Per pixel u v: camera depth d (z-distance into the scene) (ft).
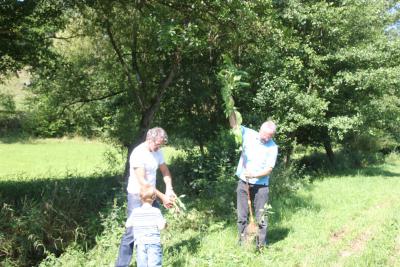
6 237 27.84
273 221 31.94
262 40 51.06
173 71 49.52
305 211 35.40
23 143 133.90
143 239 20.06
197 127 58.59
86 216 32.83
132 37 51.57
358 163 79.87
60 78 54.49
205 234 28.73
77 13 50.90
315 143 73.67
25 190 44.27
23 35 46.85
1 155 103.60
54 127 142.72
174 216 30.40
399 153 102.89
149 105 54.85
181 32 39.52
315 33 60.75
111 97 58.95
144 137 49.47
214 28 44.24
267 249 25.61
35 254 29.17
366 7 61.26
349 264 23.11
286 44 55.36
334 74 62.44
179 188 42.88
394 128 90.89
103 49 55.26
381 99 65.87
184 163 50.80
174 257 24.06
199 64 55.26
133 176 22.26
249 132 26.08
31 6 42.39
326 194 44.37
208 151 50.67
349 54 58.95
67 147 125.80
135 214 20.34
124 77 55.31
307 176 51.62
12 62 49.98
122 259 22.13
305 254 24.90
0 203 31.89
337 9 58.80
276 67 57.16
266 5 42.91
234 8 39.88
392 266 23.26
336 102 63.62
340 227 31.07
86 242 28.73
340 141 78.95
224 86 25.80
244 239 26.12
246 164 25.94
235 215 32.09
